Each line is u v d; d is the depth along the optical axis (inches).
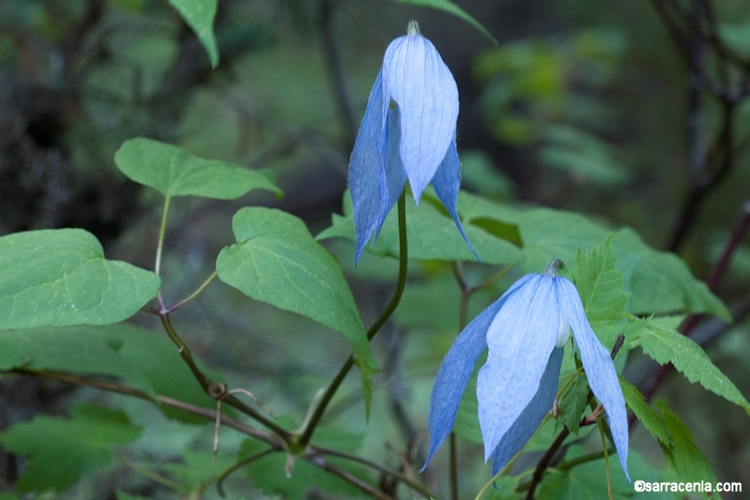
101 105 33.6
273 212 21.5
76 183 32.6
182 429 36.5
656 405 19.9
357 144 19.5
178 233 37.4
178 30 34.8
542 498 21.5
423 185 18.9
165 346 25.4
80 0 38.4
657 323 21.0
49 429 25.3
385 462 26.4
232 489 35.6
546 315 18.8
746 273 45.8
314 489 31.3
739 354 48.1
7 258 20.1
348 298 20.7
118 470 31.2
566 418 19.7
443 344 46.0
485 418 18.6
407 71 19.1
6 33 33.2
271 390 36.4
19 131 31.6
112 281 20.2
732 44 40.9
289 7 36.4
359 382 41.6
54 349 23.9
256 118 40.7
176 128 36.4
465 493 47.0
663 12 36.6
